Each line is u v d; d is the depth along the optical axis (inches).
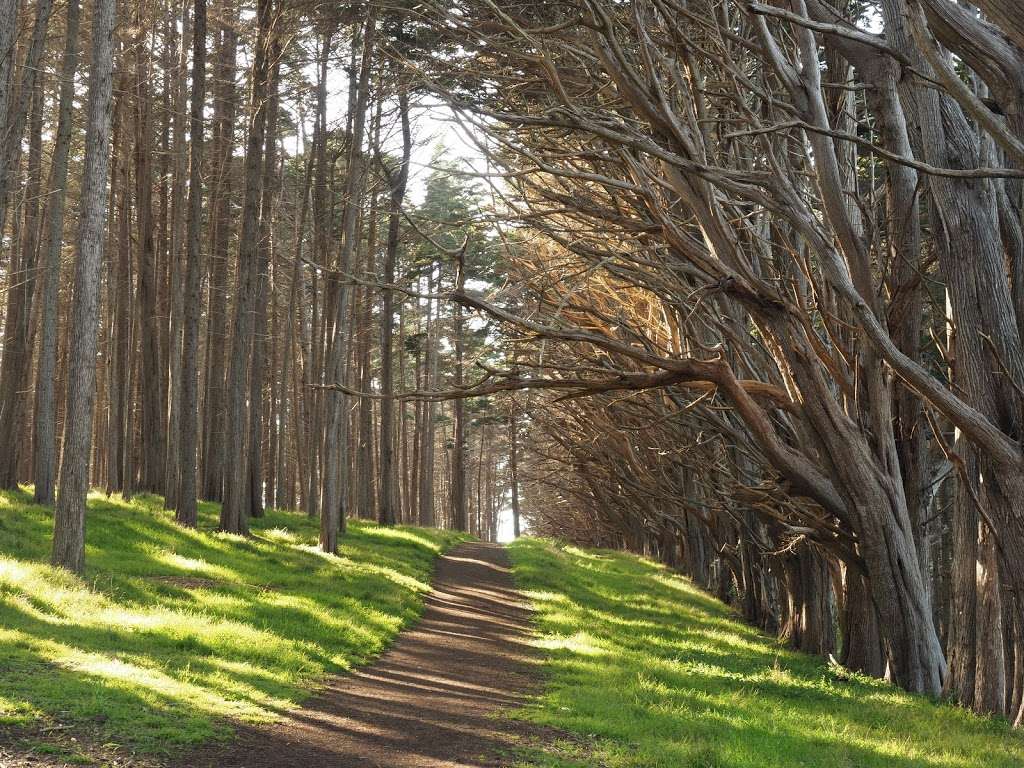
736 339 489.7
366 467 1614.2
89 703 309.6
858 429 473.7
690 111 413.1
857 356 492.1
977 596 456.4
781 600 872.3
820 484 483.2
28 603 474.6
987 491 348.2
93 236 614.2
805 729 394.0
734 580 1128.2
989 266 340.8
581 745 349.4
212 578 711.1
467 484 3336.6
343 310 1000.9
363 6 753.6
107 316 1350.9
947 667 492.1
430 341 2043.6
